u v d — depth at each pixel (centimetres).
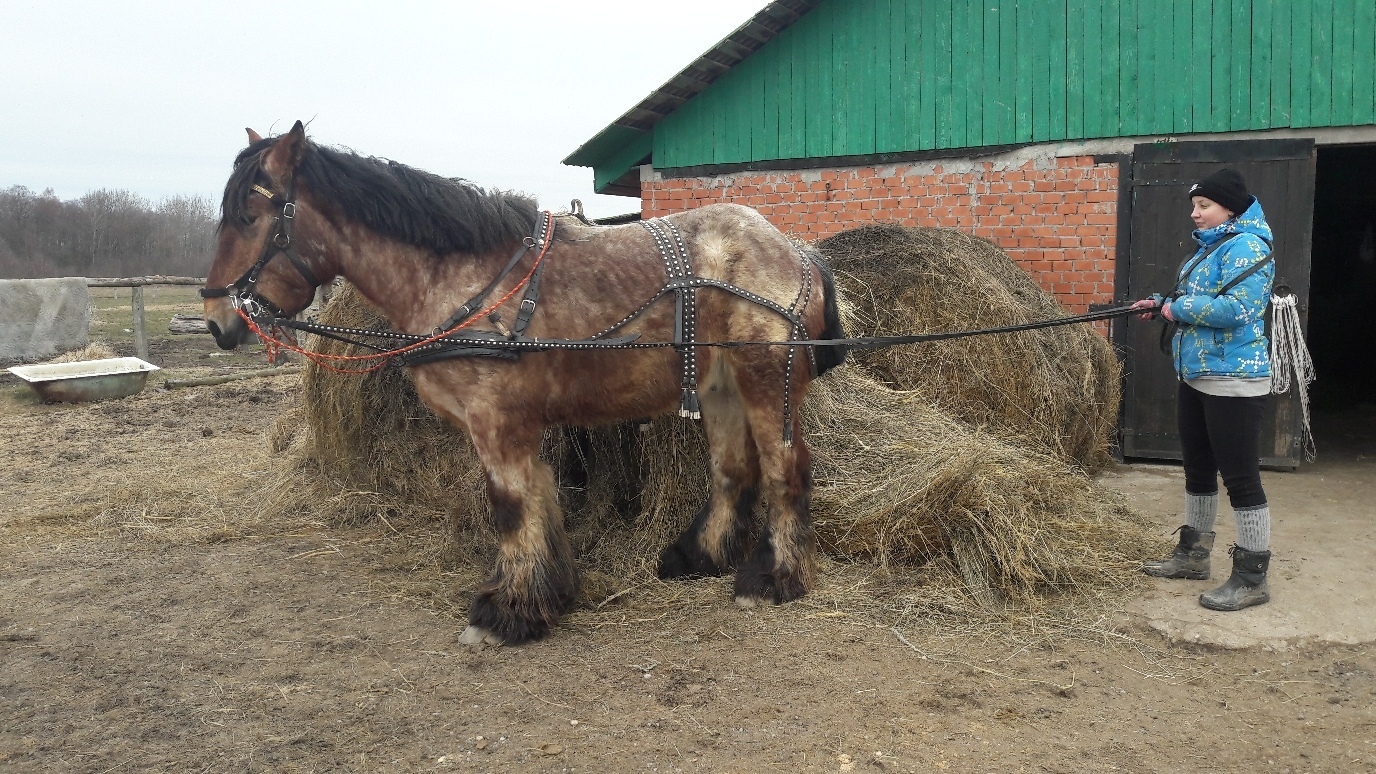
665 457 441
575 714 296
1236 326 343
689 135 763
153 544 485
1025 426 540
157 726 293
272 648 353
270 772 265
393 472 519
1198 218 356
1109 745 273
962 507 400
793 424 374
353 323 503
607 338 352
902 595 380
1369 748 269
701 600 386
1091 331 600
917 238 598
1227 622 354
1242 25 587
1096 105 629
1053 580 385
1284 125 583
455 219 342
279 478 569
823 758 267
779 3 673
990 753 268
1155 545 436
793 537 383
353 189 346
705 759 268
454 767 266
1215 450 362
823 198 725
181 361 1277
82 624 379
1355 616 356
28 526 516
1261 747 271
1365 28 559
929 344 552
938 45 672
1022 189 657
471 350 335
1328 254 1084
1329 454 653
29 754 276
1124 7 615
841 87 707
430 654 345
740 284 360
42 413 874
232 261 346
